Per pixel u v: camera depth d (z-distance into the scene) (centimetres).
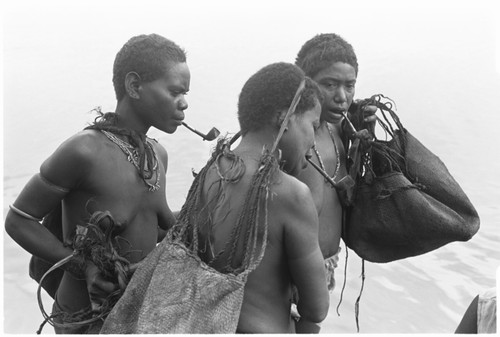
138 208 302
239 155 251
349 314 461
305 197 246
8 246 519
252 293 247
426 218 321
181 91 300
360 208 328
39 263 320
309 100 253
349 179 309
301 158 256
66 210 303
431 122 630
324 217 319
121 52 300
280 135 245
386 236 327
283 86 250
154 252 252
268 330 246
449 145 605
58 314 298
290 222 244
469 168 584
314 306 254
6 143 597
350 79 308
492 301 248
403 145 333
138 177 300
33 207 298
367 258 333
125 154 298
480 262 496
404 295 477
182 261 242
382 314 461
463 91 672
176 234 251
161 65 295
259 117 251
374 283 488
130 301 251
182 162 582
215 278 235
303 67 311
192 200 253
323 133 321
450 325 440
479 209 541
